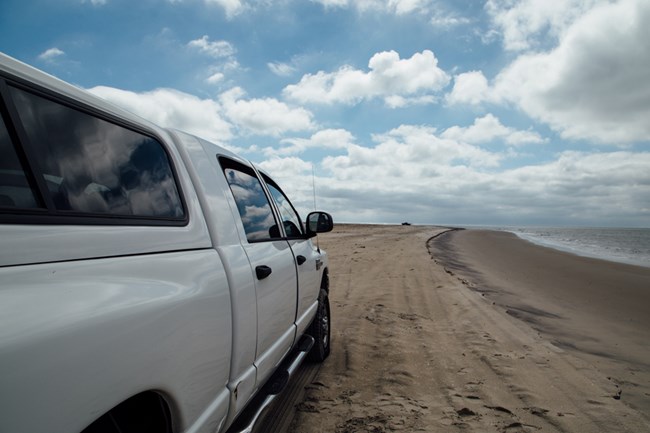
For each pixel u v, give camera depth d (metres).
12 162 1.16
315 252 4.27
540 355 4.84
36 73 1.31
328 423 3.17
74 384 1.03
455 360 4.62
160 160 1.84
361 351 4.92
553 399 3.64
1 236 1.05
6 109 1.18
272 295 2.55
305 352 3.40
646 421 3.26
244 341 2.06
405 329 5.87
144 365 1.29
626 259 19.50
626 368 4.69
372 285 9.48
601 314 7.63
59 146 1.34
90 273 1.23
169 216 1.75
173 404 1.47
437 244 24.81
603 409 3.45
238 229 2.31
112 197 1.50
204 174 2.17
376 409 3.40
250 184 2.87
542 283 11.10
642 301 9.06
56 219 1.23
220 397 1.83
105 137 1.56
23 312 0.98
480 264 15.23
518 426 3.14
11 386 0.89
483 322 6.30
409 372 4.24
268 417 3.26
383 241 25.09
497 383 3.99
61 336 1.02
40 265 1.11
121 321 1.21
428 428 3.10
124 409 1.38
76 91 1.47
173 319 1.45
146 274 1.44
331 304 7.50
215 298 1.77
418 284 9.62
